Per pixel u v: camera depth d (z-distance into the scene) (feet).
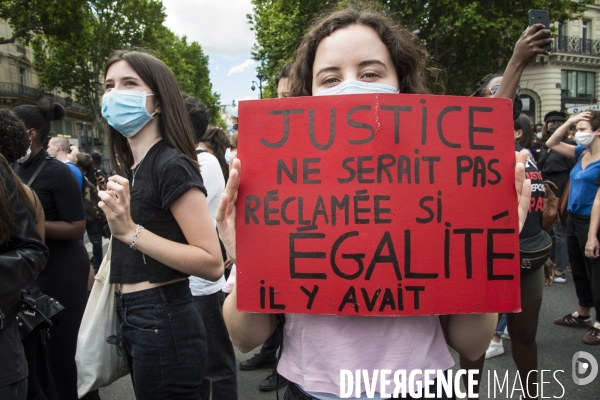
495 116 3.98
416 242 3.84
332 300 3.85
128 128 6.21
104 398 10.43
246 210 3.99
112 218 5.43
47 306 7.18
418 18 55.47
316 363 3.97
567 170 20.40
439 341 4.12
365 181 3.87
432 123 3.91
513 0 56.24
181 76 155.02
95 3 99.60
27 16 72.69
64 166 8.52
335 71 4.26
